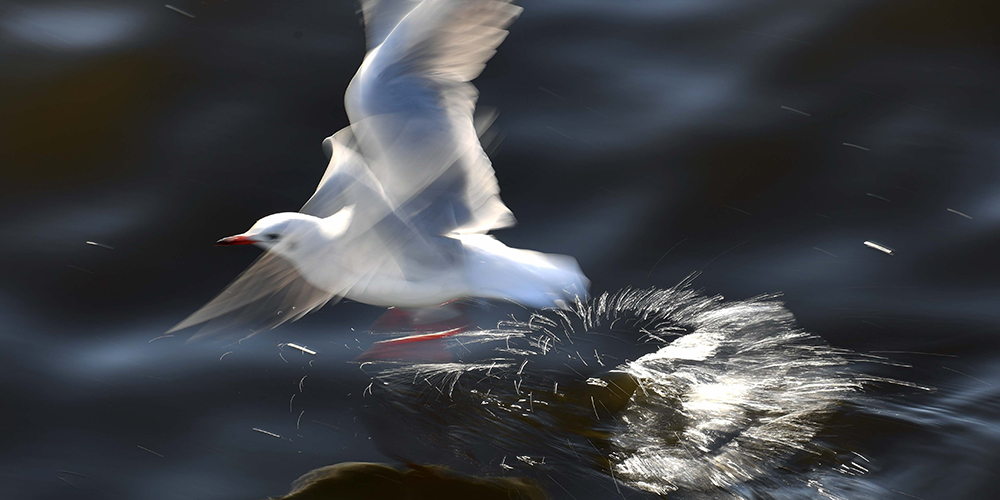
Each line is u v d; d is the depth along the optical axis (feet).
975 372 31.37
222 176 40.78
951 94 43.91
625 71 45.88
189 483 26.84
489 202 28.81
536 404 30.50
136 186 40.27
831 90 44.65
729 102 44.27
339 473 27.37
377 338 33.55
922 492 26.53
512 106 44.04
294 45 47.37
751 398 30.60
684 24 48.62
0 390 30.40
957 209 39.11
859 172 40.91
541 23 48.52
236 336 33.47
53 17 49.32
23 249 36.76
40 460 27.63
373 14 28.78
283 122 43.37
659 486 27.25
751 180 40.81
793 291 35.73
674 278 36.52
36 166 41.09
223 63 46.39
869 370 31.68
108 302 34.68
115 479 26.99
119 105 44.11
